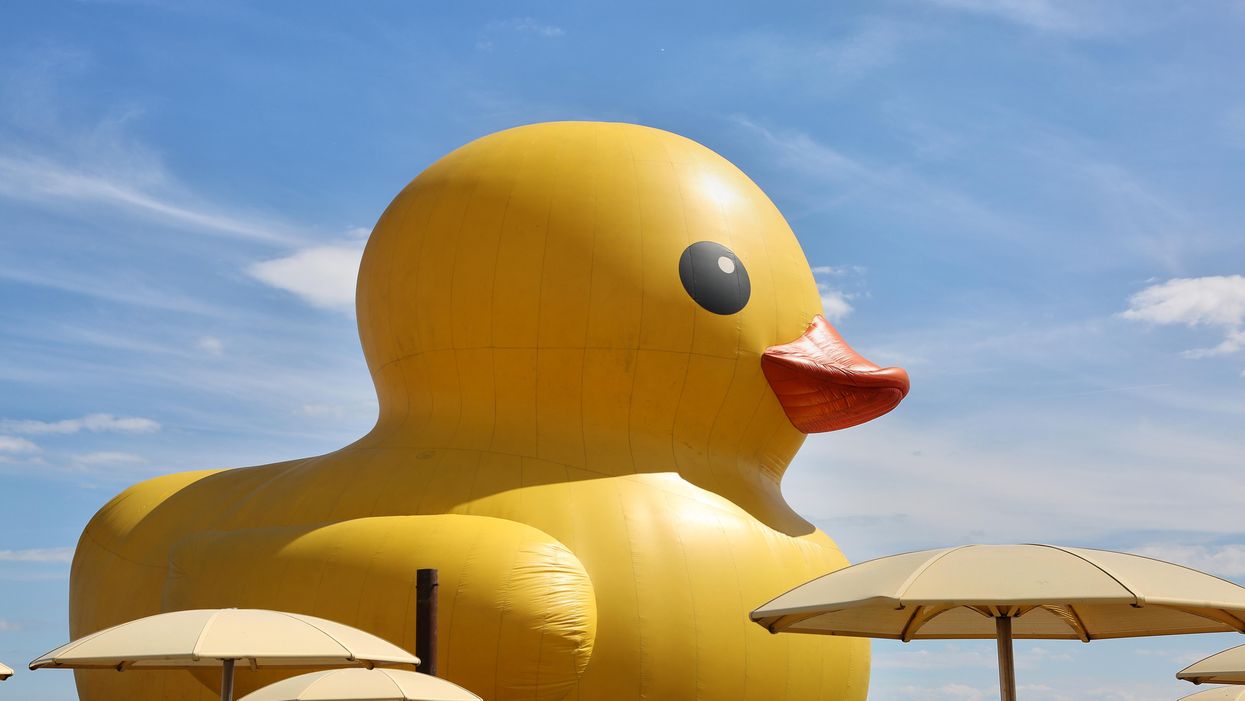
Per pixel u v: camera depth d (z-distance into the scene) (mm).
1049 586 9422
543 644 14383
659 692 15227
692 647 15477
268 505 16781
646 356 17328
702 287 17609
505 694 14367
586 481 16578
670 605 15539
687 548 16047
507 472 16562
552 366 17328
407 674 11922
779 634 16375
